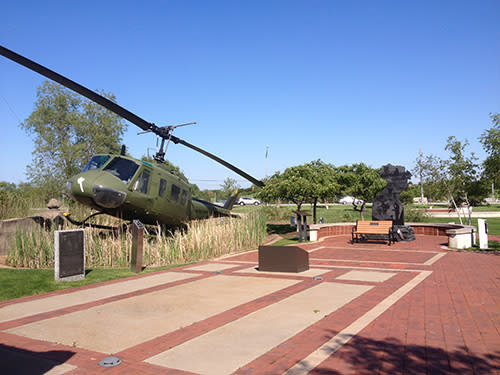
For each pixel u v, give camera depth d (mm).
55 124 29047
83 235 9828
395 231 17250
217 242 14680
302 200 22953
